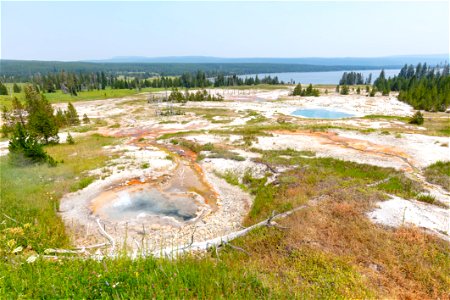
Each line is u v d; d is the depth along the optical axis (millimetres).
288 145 26969
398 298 6164
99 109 72938
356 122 43969
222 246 9531
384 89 90938
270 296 5688
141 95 104812
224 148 26781
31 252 8695
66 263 6625
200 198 16984
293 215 10977
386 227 9445
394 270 7117
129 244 11562
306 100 80812
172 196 17234
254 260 7965
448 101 59406
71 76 119562
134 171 21219
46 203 14836
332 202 12008
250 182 18750
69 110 52812
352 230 9211
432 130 35406
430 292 6418
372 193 12781
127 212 14992
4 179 17891
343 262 7465
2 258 6781
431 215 10555
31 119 31953
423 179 16266
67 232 12516
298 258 7836
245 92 109625
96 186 18281
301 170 18734
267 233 9812
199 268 6742
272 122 46781
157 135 39000
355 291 6293
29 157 21281
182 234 12680
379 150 24000
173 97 83250
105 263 6230
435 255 7758
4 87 103688
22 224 11305
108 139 37156
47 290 4977
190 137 33281
